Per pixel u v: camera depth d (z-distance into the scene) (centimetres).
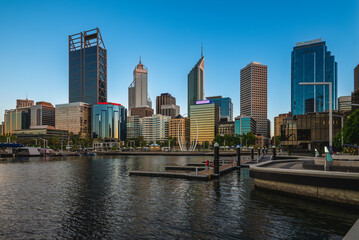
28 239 1368
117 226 1543
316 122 8788
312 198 1970
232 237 1339
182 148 17362
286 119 9481
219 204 2041
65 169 5294
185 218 1678
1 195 2498
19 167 5841
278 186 2289
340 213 1664
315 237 1316
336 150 6556
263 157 7506
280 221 1567
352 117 5284
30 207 2017
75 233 1441
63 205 2072
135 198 2308
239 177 3644
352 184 1739
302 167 2462
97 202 2166
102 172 4641
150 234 1403
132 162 7588
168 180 3403
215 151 3747
